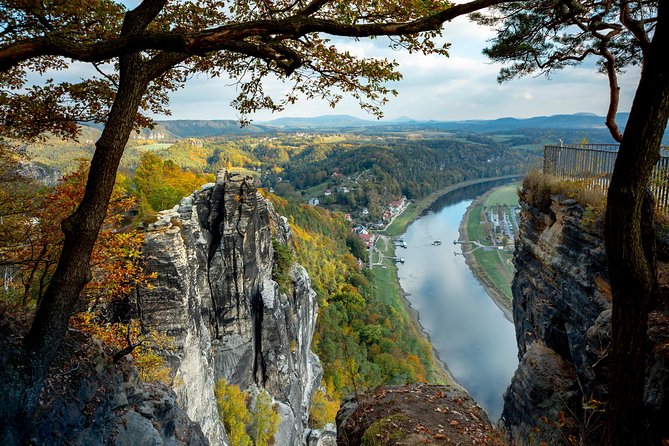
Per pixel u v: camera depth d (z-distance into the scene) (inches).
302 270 2460.6
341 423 414.6
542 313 592.7
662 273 392.2
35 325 287.9
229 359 1611.7
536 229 669.3
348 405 439.8
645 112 206.1
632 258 219.8
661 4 197.3
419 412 393.7
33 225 544.4
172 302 1034.1
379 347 2910.9
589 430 367.2
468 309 3914.9
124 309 1015.6
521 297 718.5
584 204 530.0
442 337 3427.7
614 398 232.8
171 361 984.9
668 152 454.3
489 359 3065.9
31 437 290.7
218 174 1760.6
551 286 593.9
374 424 377.7
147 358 736.3
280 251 2348.7
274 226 2832.2
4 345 286.5
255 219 1779.0
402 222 7623.0
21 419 280.5
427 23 243.8
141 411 420.5
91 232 285.4
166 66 299.9
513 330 3484.3
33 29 363.3
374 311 3545.8
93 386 376.2
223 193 1718.8
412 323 3671.3
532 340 654.5
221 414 1457.9
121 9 375.2
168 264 1044.5
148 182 1760.6
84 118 426.9
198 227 1627.7
